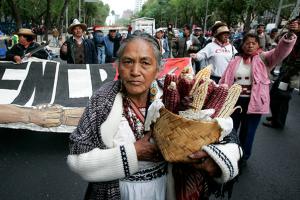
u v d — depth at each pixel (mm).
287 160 4535
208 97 1288
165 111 1242
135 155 1301
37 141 4754
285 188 3668
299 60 5508
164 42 12648
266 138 5535
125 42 1344
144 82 1339
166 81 1336
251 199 3387
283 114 6125
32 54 6020
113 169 1293
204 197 1365
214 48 5418
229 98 1272
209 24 49438
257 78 3838
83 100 4914
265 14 36969
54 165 3971
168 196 1443
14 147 4508
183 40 11523
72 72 5289
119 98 1385
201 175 1342
